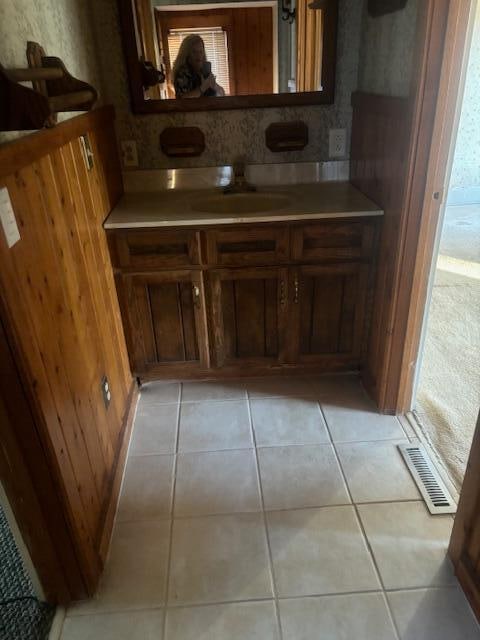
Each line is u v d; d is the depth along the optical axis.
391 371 2.00
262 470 1.82
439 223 1.73
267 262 2.01
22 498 1.19
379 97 1.87
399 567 1.45
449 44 1.44
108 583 1.44
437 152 1.60
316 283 2.07
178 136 2.27
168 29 2.08
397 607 1.34
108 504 1.61
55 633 1.31
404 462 1.83
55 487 1.19
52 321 1.26
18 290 1.04
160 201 2.19
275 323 2.16
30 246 1.15
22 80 1.05
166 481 1.79
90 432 1.53
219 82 2.19
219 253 1.99
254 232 1.95
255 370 2.31
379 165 1.93
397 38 1.70
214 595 1.39
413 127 1.57
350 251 2.00
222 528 1.60
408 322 1.89
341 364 2.27
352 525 1.59
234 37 2.11
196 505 1.69
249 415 2.12
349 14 2.10
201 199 2.20
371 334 2.16
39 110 1.01
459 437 1.95
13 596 1.41
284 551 1.51
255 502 1.69
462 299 3.09
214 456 1.90
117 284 2.04
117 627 1.32
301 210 1.95
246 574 1.45
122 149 2.29
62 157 1.44
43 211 1.26
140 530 1.60
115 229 1.92
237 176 2.25
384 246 1.92
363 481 1.75
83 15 1.89
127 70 2.13
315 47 2.13
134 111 2.21
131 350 2.19
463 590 1.37
